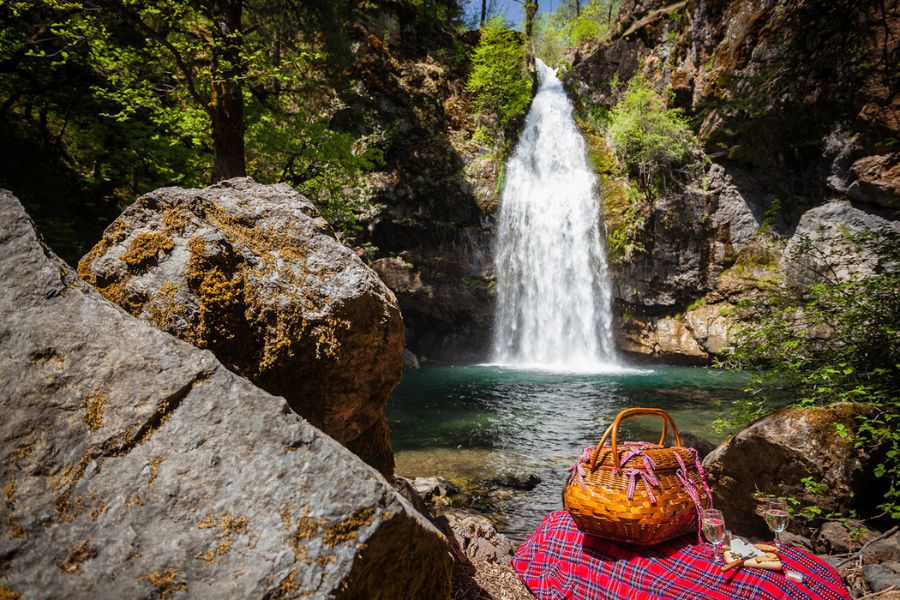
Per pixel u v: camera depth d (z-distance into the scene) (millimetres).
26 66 11469
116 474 1424
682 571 2100
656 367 18469
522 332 20938
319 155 12188
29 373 1562
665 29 21047
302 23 11867
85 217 12875
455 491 5828
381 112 20672
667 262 19328
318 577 1266
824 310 4969
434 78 22719
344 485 1405
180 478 1429
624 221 19797
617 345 19906
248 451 1482
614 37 23922
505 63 23141
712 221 18812
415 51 23359
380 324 2883
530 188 21797
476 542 3660
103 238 2592
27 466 1398
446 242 20609
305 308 2641
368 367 2883
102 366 1622
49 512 1329
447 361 20906
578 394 12688
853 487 3906
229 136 9203
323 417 2795
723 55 17062
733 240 18625
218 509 1379
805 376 4828
